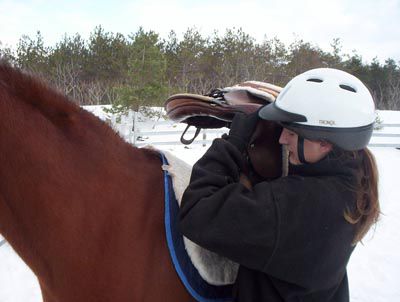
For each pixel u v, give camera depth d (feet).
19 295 11.32
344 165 3.40
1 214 3.33
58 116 3.54
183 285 3.69
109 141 3.83
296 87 3.49
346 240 3.41
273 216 3.21
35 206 3.34
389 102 91.15
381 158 33.91
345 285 3.89
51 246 3.42
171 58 63.16
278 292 3.51
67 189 3.40
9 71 3.38
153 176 3.94
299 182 3.36
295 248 3.24
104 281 3.52
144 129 35.96
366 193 3.43
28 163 3.28
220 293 3.85
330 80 3.42
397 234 17.51
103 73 57.47
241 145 3.80
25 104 3.37
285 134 3.67
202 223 3.27
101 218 3.51
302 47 66.80
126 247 3.54
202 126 4.83
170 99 4.58
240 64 65.51
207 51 66.08
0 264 13.03
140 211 3.67
